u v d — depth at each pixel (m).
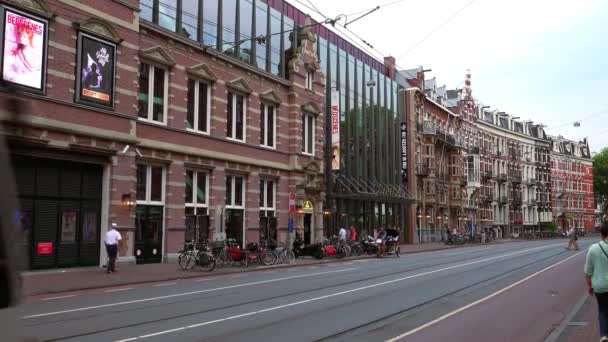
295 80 32.75
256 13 30.03
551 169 100.31
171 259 23.20
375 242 32.72
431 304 12.34
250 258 23.88
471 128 73.25
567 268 22.70
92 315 10.41
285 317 10.39
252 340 8.28
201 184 25.75
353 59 43.47
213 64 26.34
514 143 87.88
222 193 26.58
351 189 40.62
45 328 9.06
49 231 18.39
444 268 22.55
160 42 23.33
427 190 56.59
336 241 31.45
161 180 23.41
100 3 20.22
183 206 24.12
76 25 19.23
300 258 29.48
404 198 46.03
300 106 33.16
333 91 37.94
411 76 57.66
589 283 7.34
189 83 25.22
